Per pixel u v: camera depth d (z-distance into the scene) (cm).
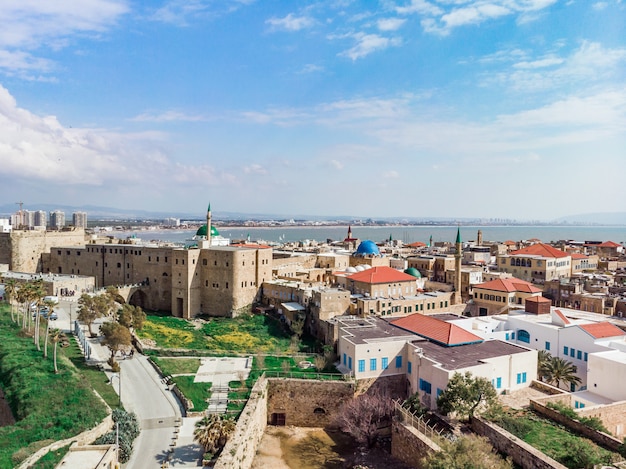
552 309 10162
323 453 6650
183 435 6181
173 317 12675
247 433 6000
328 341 10088
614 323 10069
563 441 5362
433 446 5456
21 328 9625
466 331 8369
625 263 19650
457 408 6044
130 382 7719
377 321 9781
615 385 6856
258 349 9800
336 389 7500
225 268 12750
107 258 14750
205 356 9075
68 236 17250
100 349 9062
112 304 10606
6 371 7681
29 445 5650
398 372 7919
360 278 12669
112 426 6156
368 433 6731
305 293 11881
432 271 17275
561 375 7744
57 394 6838
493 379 7038
